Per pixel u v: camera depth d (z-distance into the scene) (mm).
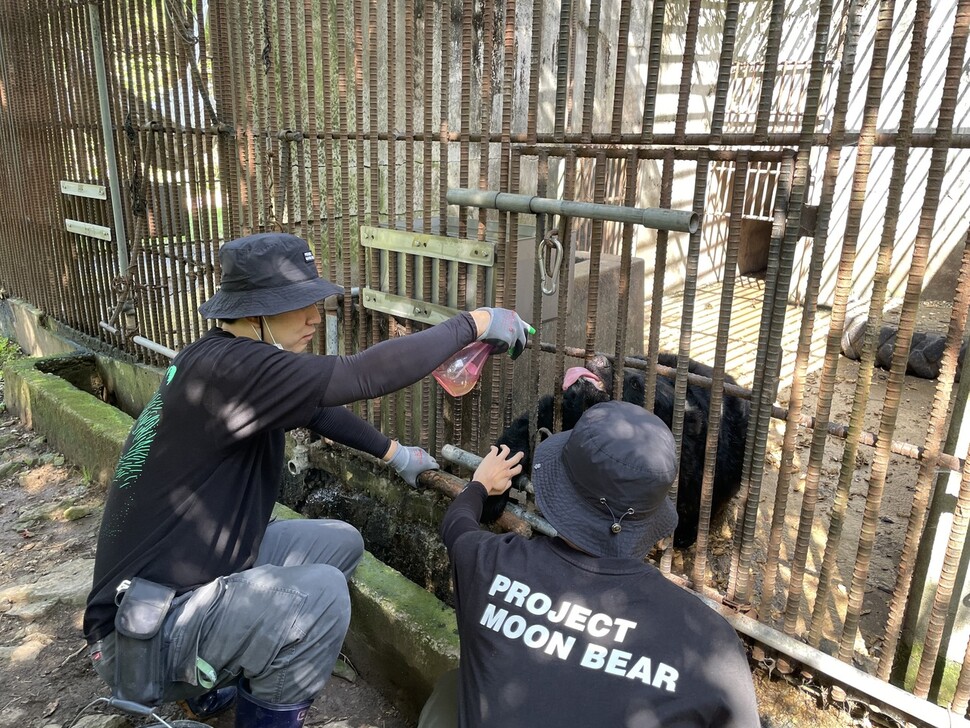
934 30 7152
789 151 1909
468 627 1666
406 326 3027
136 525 2072
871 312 1882
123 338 4836
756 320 7684
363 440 2701
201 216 3834
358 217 3053
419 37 4566
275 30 3793
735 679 1472
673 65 8031
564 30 2258
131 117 4145
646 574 1595
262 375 1943
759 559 3438
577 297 4547
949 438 2186
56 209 5195
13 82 5203
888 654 2045
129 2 3914
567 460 1676
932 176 1725
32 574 3354
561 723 1446
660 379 3094
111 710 2547
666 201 2139
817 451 2037
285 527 2580
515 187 2492
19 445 4652
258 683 2141
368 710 2615
